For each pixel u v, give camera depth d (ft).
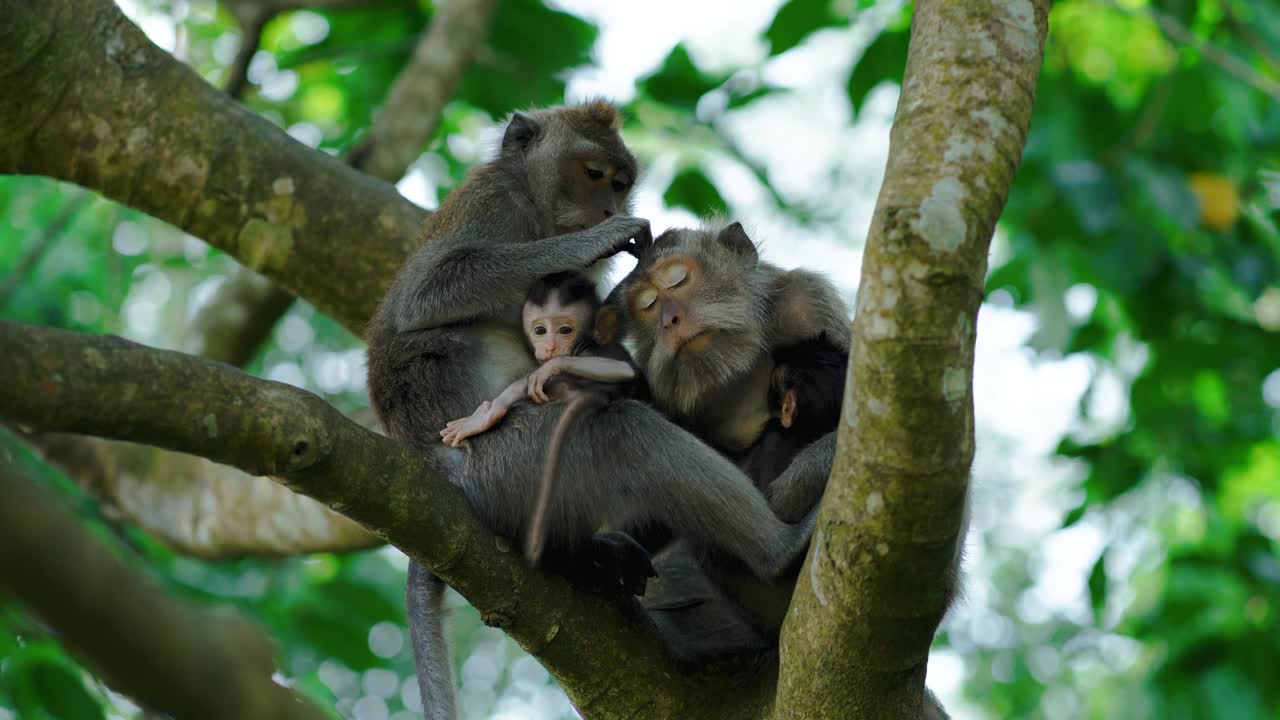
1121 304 38.04
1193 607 34.50
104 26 27.20
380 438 18.92
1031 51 17.11
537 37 41.09
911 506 16.75
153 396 16.39
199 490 33.04
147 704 8.78
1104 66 41.55
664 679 21.97
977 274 16.08
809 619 18.44
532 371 26.68
